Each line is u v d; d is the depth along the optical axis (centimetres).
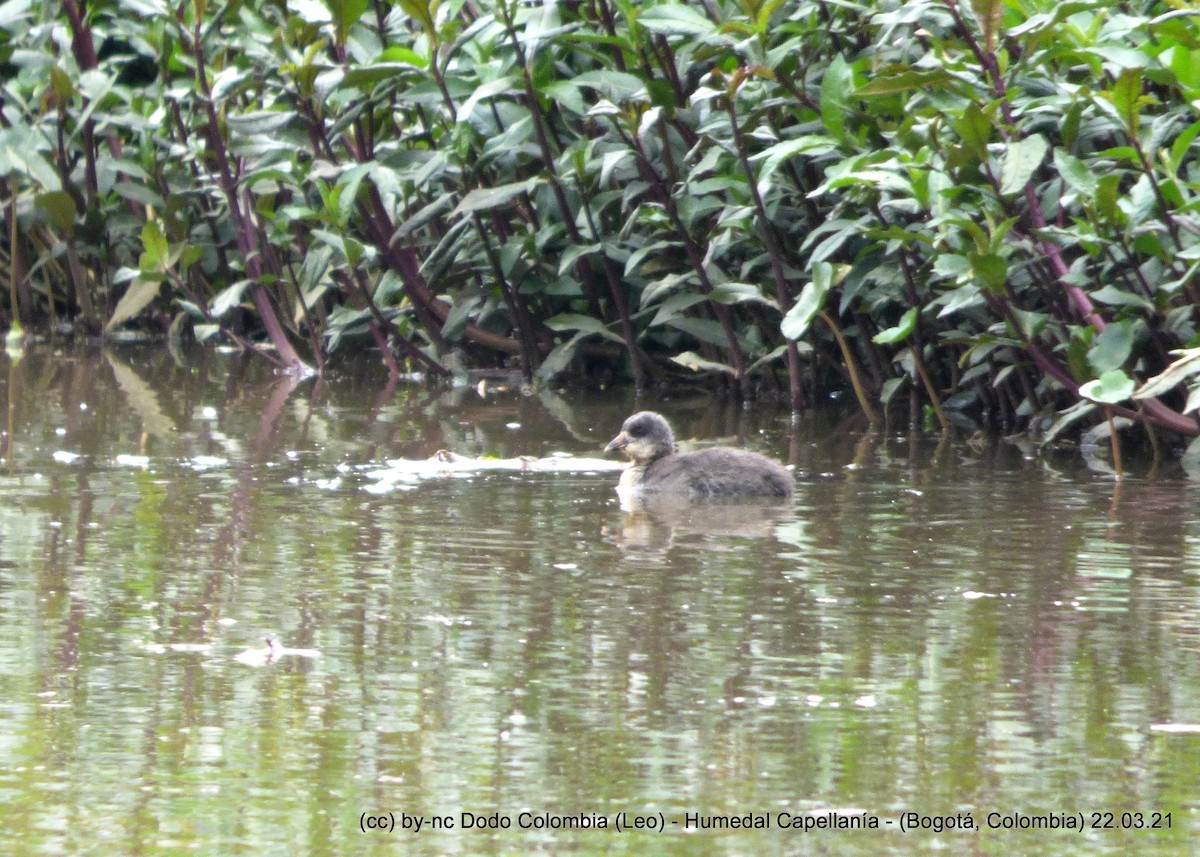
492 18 1606
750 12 1448
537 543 1027
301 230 2131
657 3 1653
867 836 588
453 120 1667
